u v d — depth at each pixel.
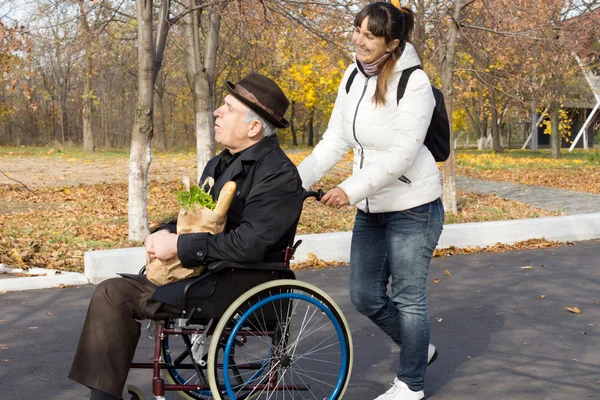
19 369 4.40
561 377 4.25
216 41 11.75
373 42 3.39
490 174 21.20
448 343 4.98
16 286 6.64
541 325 5.44
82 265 7.61
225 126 3.21
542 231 9.31
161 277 2.98
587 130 55.34
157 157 29.44
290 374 4.11
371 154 3.61
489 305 6.07
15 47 10.09
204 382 3.11
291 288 3.12
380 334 5.20
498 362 4.54
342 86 3.76
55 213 11.52
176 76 43.12
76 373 2.87
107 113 48.62
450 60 11.53
